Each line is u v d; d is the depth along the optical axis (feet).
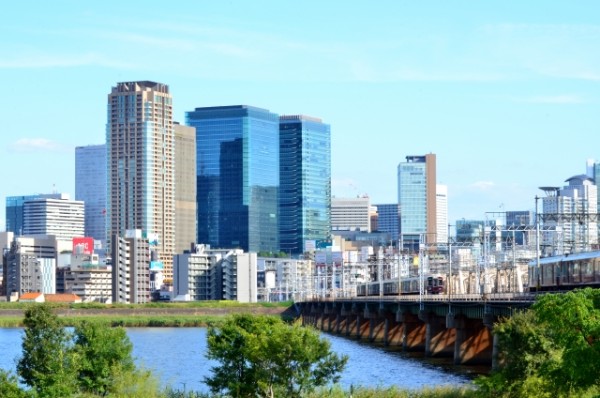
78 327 531.91
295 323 503.61
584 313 323.37
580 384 325.83
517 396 427.74
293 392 462.60
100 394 517.14
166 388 542.98
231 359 488.02
